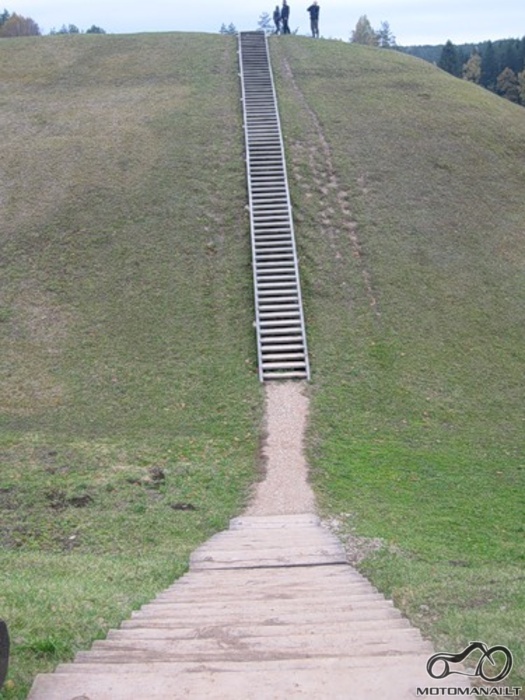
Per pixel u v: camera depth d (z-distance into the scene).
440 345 24.58
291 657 7.35
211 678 6.59
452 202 31.98
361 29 94.88
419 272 27.80
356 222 30.02
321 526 15.37
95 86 41.75
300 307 25.31
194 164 32.94
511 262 29.14
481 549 14.60
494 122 38.53
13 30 102.69
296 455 19.09
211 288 26.59
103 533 15.31
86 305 25.98
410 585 11.62
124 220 29.75
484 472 18.73
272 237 28.61
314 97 39.53
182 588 11.53
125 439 20.17
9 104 39.44
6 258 28.11
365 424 20.88
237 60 44.88
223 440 20.05
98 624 9.27
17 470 18.30
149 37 49.75
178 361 23.59
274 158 33.12
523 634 8.90
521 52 108.31
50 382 22.83
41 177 32.44
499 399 22.42
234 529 15.30
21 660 7.84
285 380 22.84
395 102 39.38
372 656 7.18
